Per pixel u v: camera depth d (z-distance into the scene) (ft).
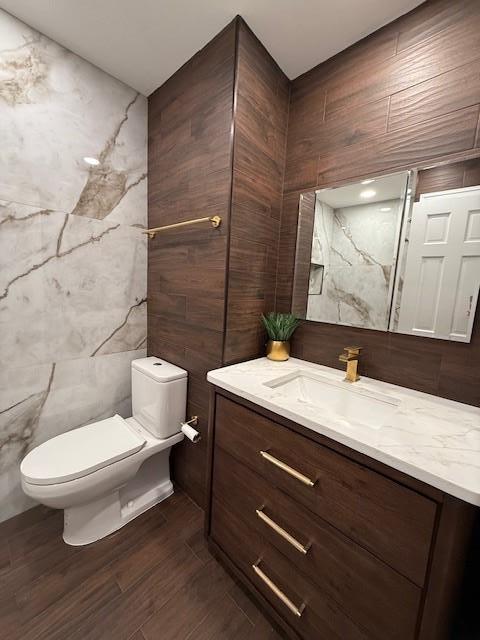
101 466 3.62
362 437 2.19
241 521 3.29
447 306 3.12
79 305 4.65
